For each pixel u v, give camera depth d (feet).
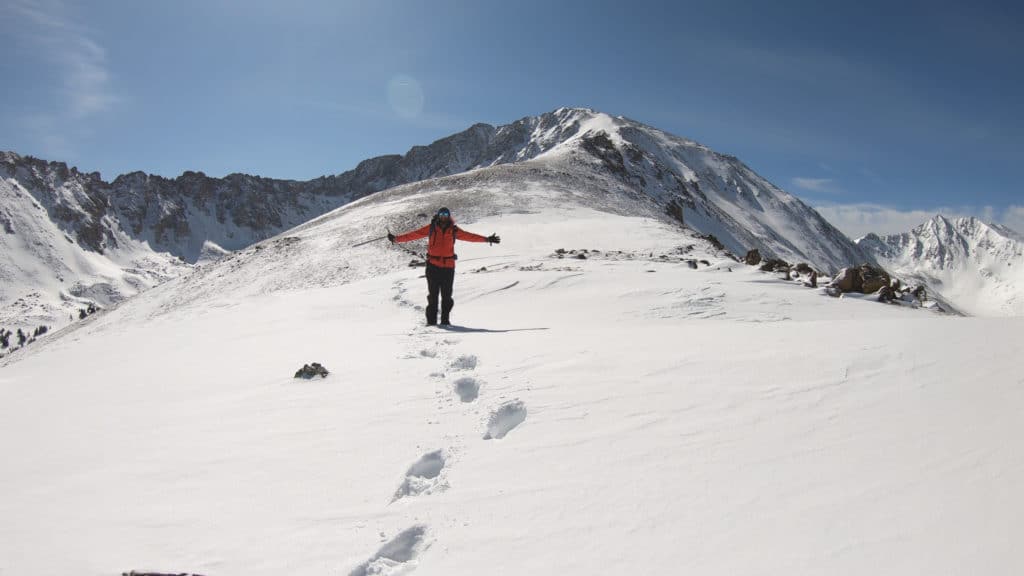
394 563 10.39
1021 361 16.38
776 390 16.38
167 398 21.30
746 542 10.02
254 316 56.65
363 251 143.23
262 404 19.19
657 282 59.98
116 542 11.09
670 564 9.64
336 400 18.88
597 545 10.30
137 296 179.63
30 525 11.80
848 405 15.03
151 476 13.96
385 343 28.89
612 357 20.66
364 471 13.65
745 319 44.80
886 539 9.70
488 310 49.88
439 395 18.57
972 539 9.42
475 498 12.11
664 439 14.11
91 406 20.83
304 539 11.03
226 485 13.30
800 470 12.18
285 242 173.37
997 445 12.18
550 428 15.23
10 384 27.78
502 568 9.91
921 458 12.13
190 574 9.99
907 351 18.35
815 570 9.13
